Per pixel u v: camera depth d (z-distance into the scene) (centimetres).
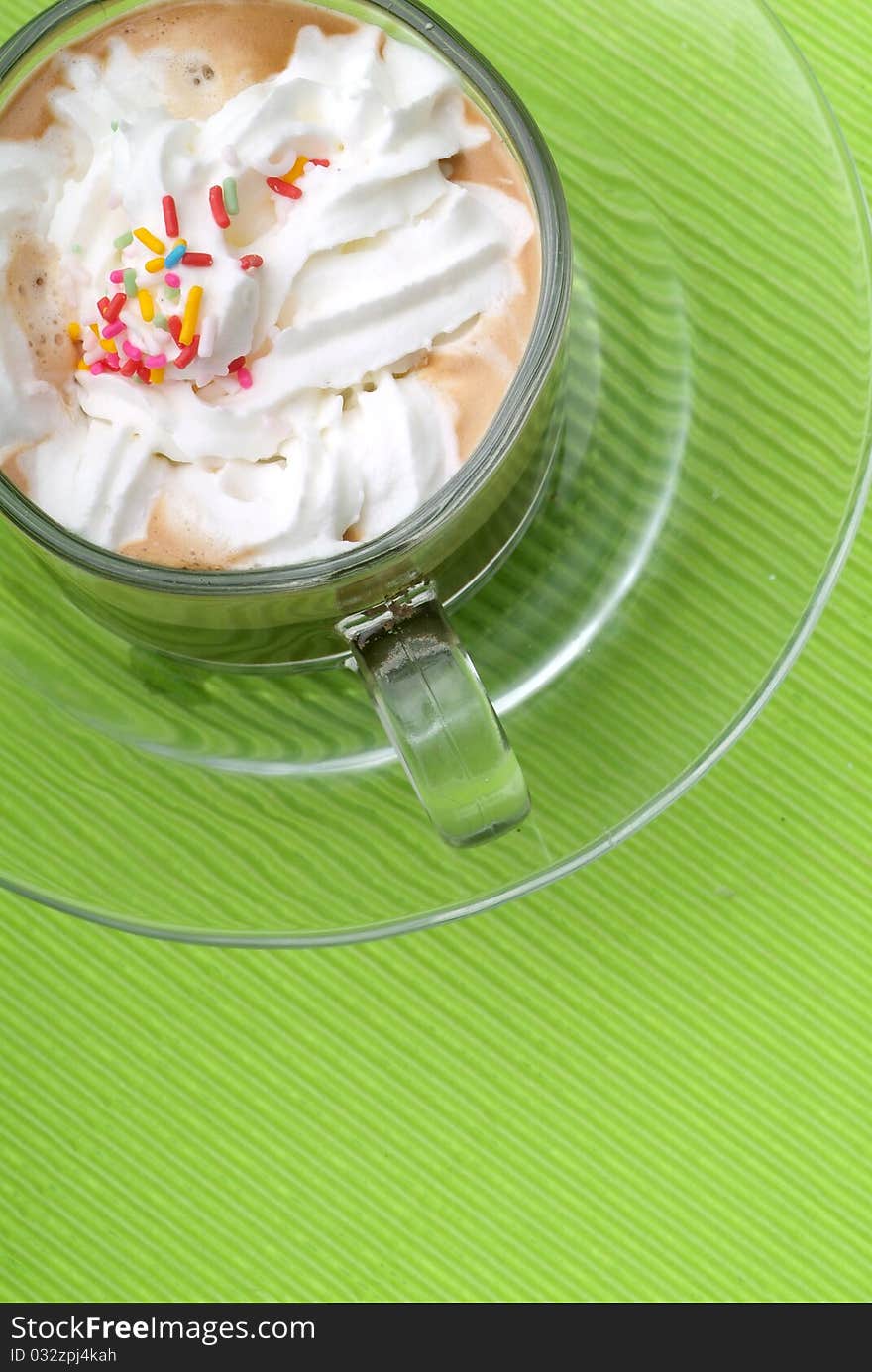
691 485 44
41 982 46
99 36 40
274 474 40
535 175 39
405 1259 46
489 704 39
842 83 45
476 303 40
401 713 39
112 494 39
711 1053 46
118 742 44
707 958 46
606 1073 46
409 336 39
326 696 44
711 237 44
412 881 44
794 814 46
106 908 44
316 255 39
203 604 39
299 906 44
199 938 44
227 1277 46
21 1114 46
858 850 46
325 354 39
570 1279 46
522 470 42
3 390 39
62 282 40
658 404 44
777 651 44
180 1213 46
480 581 44
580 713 44
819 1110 46
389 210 39
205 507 39
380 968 46
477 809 40
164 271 39
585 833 44
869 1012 46
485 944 46
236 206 39
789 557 44
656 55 43
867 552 46
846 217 43
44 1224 46
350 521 39
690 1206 46
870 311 43
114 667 44
